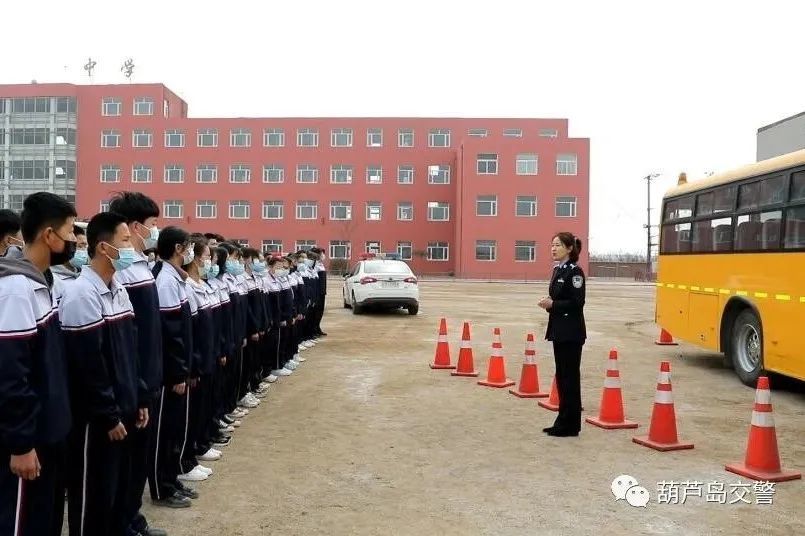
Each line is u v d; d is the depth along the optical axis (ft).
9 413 8.75
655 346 43.47
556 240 21.45
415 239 175.11
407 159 175.42
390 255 118.83
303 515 14.57
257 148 176.14
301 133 176.45
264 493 15.94
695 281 35.32
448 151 175.11
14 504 9.22
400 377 30.99
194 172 175.94
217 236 22.77
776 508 15.34
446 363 33.55
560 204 159.02
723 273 32.32
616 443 20.58
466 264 160.04
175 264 15.53
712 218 33.58
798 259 26.35
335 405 25.21
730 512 15.07
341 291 99.04
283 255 32.99
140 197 13.33
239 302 22.34
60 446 10.16
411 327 51.55
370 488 16.34
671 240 38.60
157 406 14.48
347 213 175.94
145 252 15.75
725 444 20.54
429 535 13.58
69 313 10.82
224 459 18.54
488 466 18.16
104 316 11.34
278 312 29.37
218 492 15.99
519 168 159.43
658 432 20.15
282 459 18.58
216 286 19.22
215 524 14.07
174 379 14.74
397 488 16.35
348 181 175.83
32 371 9.48
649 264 185.16
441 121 175.83
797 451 19.97
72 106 176.14
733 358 31.58
